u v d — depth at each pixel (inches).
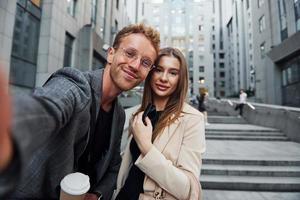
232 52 2322.8
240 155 234.5
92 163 54.9
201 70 2249.0
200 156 54.2
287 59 665.0
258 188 182.5
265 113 438.6
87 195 54.7
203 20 2358.5
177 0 2442.2
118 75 49.4
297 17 609.3
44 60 472.4
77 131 42.2
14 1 381.7
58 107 30.9
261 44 849.5
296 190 181.2
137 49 49.4
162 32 2395.4
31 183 41.3
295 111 337.1
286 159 217.3
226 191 180.9
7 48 365.1
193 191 48.5
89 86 43.4
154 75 62.2
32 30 454.9
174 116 57.0
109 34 883.4
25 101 22.7
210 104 865.5
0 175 16.1
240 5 1984.5
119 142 64.2
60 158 40.5
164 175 48.2
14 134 17.0
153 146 51.8
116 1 1014.4
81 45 637.3
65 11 552.1
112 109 56.7
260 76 853.8
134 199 54.7
